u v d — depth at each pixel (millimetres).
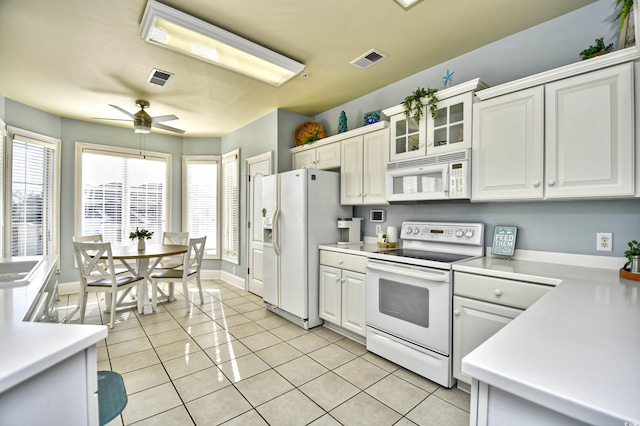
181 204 5414
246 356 2475
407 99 2527
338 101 3676
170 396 1938
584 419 491
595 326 853
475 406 658
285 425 1682
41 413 731
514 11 2051
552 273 1704
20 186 3689
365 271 2621
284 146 3998
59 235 4250
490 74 2441
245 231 4656
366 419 1730
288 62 2625
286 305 3273
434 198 2359
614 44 1881
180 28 2109
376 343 2439
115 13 2057
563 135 1762
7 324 919
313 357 2461
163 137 5238
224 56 2527
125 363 2352
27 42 2398
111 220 4750
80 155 4449
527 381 560
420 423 1695
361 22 2178
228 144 5207
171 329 3041
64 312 3543
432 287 2066
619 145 1582
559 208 2051
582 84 1696
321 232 3189
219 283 5105
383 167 2863
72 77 3010
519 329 831
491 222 2371
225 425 1683
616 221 1839
